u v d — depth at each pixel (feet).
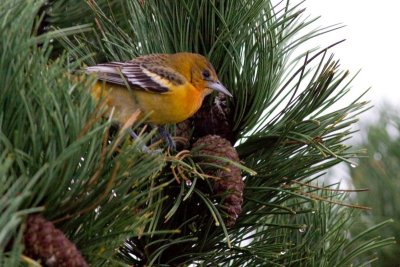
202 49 26.86
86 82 17.37
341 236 26.09
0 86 16.15
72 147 15.23
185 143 25.86
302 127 24.49
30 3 16.65
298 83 24.67
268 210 24.66
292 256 24.88
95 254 17.51
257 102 24.97
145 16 26.48
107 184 16.87
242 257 24.66
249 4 25.32
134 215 18.12
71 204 16.58
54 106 16.67
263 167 24.61
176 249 24.08
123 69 26.53
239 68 25.30
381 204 33.94
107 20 26.43
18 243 13.61
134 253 24.09
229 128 25.57
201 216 23.86
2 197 14.25
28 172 15.70
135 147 17.17
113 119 17.93
